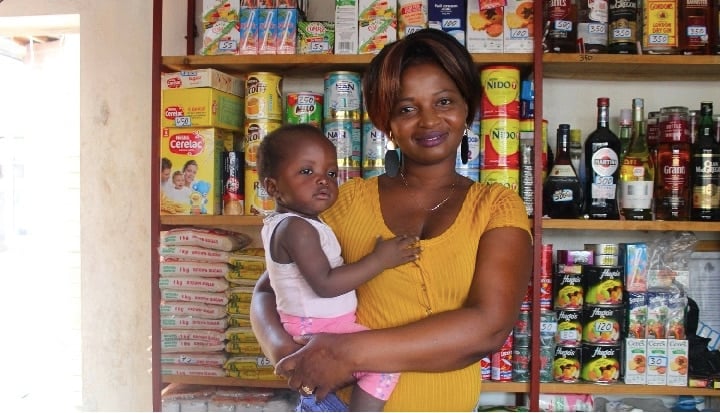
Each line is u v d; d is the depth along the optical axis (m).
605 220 1.92
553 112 2.27
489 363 1.97
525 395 2.20
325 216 1.31
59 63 3.12
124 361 2.47
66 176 3.03
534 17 1.88
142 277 2.45
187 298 2.00
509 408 2.10
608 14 1.99
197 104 1.93
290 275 1.29
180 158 1.96
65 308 3.21
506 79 1.89
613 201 1.96
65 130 3.13
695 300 2.20
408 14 1.94
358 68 2.06
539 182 1.88
